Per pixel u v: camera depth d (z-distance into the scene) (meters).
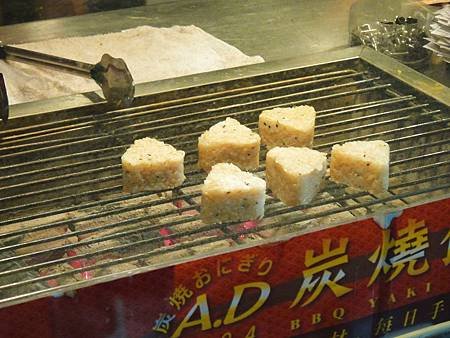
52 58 1.19
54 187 1.00
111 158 1.03
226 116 1.13
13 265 0.86
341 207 0.95
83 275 0.84
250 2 1.61
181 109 1.13
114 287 0.78
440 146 1.06
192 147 1.07
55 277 0.81
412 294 0.94
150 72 1.27
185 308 0.81
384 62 1.25
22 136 1.06
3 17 1.62
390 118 1.12
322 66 1.22
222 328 0.84
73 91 1.20
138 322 0.80
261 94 1.17
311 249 0.84
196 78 1.18
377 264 0.89
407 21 1.43
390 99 1.16
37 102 1.11
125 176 0.98
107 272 0.84
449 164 1.01
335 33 1.45
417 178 1.00
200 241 0.86
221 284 0.82
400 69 1.23
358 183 0.98
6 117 1.05
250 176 0.94
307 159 0.96
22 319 0.75
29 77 1.25
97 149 1.06
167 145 1.01
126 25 1.53
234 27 1.49
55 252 0.87
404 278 0.92
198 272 0.80
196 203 0.95
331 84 1.20
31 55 1.21
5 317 0.75
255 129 1.12
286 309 0.86
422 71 1.30
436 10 1.49
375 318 0.93
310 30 1.47
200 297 0.81
